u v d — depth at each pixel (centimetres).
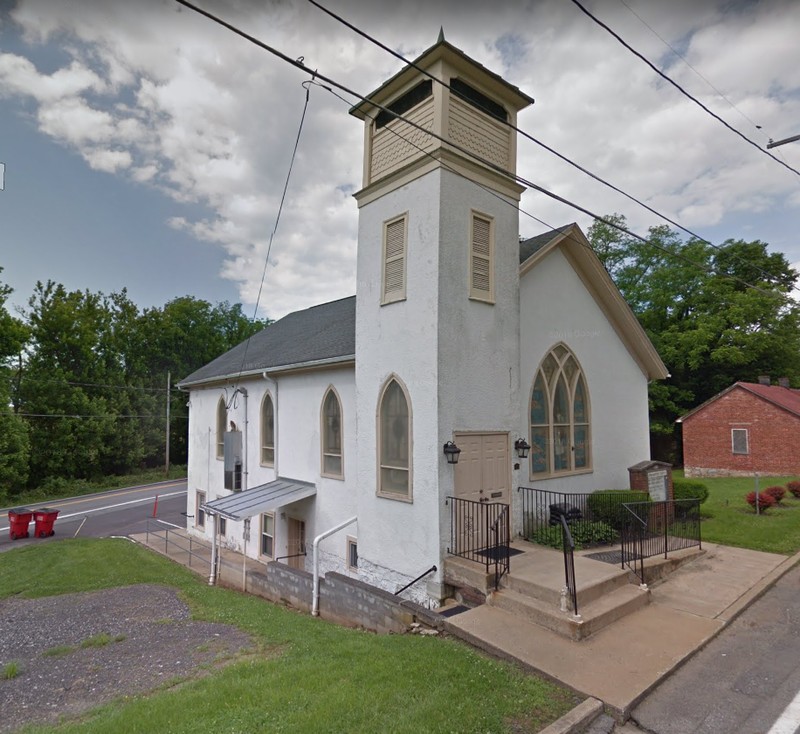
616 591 797
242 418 1730
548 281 1287
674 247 3500
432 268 949
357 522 1091
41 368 3631
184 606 1014
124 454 3972
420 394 953
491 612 761
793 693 550
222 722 471
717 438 2714
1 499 3008
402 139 1048
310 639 734
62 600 1098
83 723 520
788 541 1161
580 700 526
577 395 1365
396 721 462
